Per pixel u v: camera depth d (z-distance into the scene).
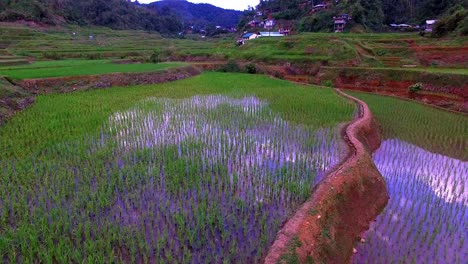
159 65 40.53
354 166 12.14
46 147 13.98
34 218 8.73
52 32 80.75
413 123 22.19
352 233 10.00
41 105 21.39
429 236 10.16
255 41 61.84
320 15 82.69
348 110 21.41
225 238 8.49
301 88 30.59
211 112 20.62
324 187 10.56
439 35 52.66
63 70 31.92
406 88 34.91
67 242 8.02
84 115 19.12
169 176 11.54
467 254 9.40
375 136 18.27
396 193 12.77
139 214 9.44
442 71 33.84
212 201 10.17
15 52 49.69
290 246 7.87
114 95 25.55
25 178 11.18
